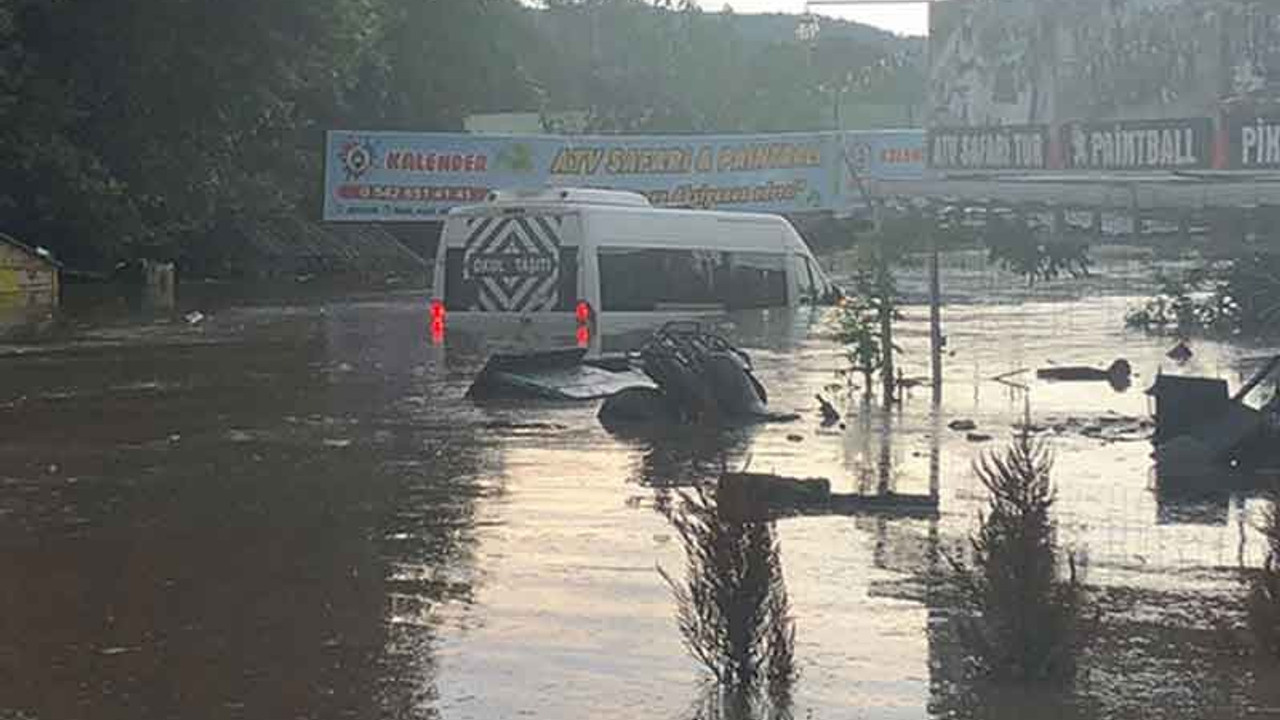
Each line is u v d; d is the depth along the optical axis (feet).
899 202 59.21
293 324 91.61
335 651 25.48
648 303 76.13
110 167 135.23
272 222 161.89
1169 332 77.61
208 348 76.54
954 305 98.58
